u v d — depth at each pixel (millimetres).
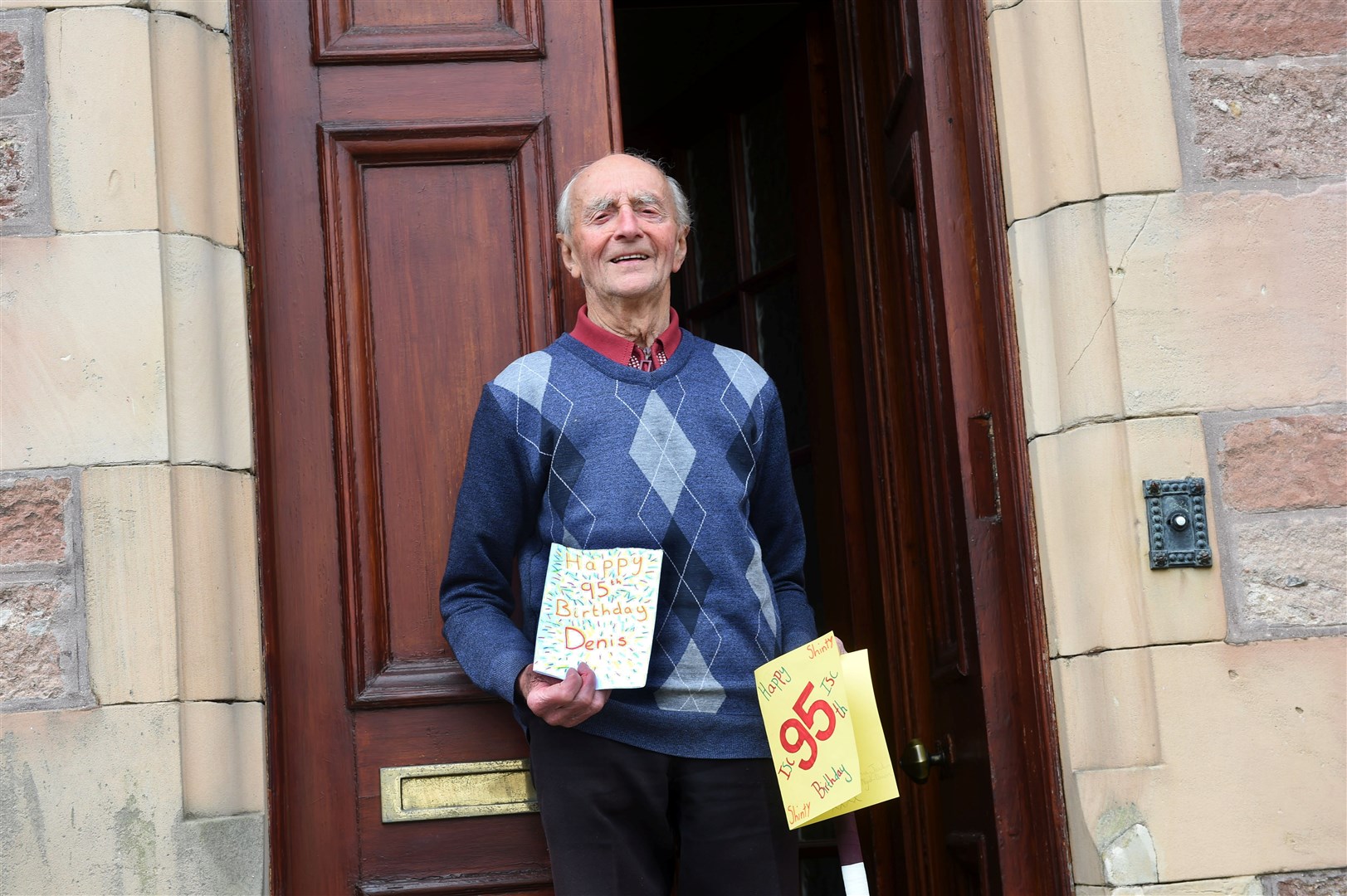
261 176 2443
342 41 2504
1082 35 2307
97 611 2055
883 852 3150
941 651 2729
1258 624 2160
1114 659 2148
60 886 1981
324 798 2291
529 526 2189
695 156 3947
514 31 2547
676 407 2127
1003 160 2369
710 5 3674
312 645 2332
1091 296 2250
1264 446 2209
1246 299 2246
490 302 2467
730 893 2035
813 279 3422
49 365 2105
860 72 3088
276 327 2410
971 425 2426
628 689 2037
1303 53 2324
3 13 2182
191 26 2270
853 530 3252
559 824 2031
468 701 2336
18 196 2141
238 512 2219
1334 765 2125
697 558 2062
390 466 2400
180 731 2049
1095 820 2121
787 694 2010
